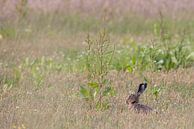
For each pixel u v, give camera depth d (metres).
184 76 15.26
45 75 15.44
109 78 14.77
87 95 13.12
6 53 17.58
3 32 20.52
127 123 11.72
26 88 14.18
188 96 13.73
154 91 13.61
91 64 14.02
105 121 11.88
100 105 12.88
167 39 18.17
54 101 13.09
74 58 17.52
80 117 12.09
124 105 12.91
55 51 18.53
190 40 20.22
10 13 22.05
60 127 11.55
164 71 15.91
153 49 16.45
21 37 20.23
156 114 12.32
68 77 15.09
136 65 16.05
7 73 15.39
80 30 22.08
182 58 16.67
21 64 16.53
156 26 21.34
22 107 12.64
